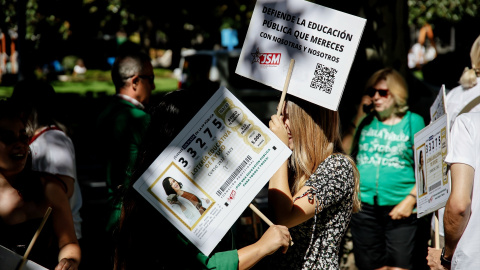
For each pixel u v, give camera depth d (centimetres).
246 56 286
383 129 449
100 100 1678
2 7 865
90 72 2448
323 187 264
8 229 283
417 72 2108
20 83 355
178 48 1475
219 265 237
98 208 687
